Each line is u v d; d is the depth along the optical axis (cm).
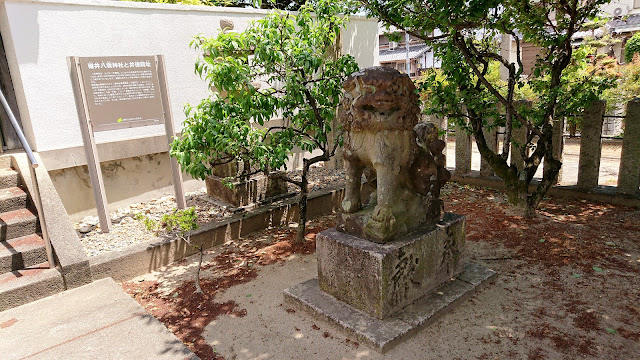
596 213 533
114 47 558
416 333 310
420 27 492
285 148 453
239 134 429
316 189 649
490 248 450
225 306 368
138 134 601
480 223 524
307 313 348
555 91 511
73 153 536
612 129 1025
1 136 553
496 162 567
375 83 300
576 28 538
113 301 362
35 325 328
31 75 496
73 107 534
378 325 310
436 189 360
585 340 292
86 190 566
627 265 394
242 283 408
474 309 339
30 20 488
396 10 496
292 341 313
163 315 358
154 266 448
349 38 812
